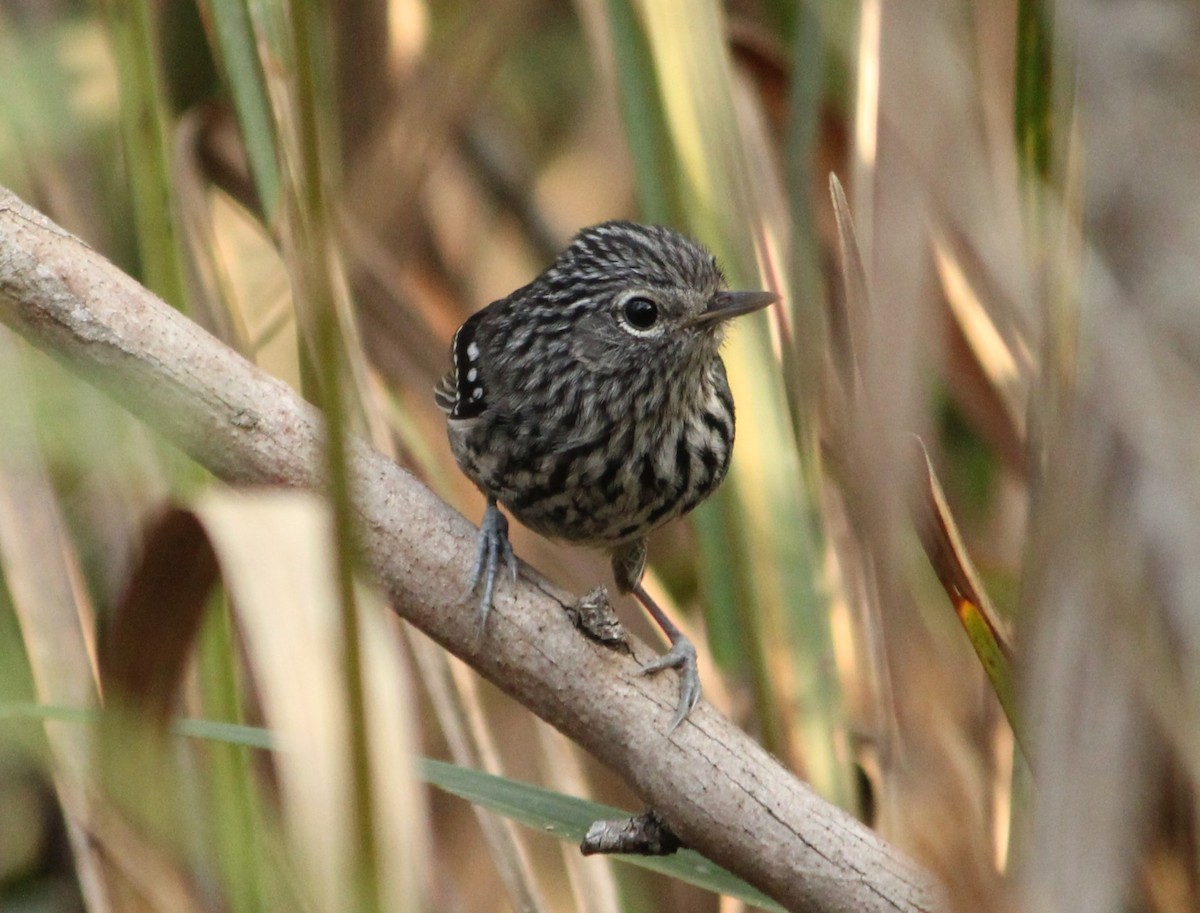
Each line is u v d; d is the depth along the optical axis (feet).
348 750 13.17
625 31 28.19
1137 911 10.80
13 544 23.67
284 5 23.70
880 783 23.09
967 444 33.45
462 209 37.88
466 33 34.35
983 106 14.94
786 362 28.25
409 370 33.65
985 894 12.91
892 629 13.25
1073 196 12.28
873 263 12.43
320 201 12.92
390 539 20.36
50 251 19.83
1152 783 10.45
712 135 27.99
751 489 26.61
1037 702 10.82
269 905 21.36
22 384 22.98
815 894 19.12
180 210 28.50
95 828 22.08
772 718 25.58
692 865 20.16
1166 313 9.28
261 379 20.31
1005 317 19.94
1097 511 10.07
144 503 24.00
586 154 39.99
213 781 22.08
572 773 28.17
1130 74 9.21
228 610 23.47
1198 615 9.64
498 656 20.30
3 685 23.32
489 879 29.99
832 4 24.82
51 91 26.96
